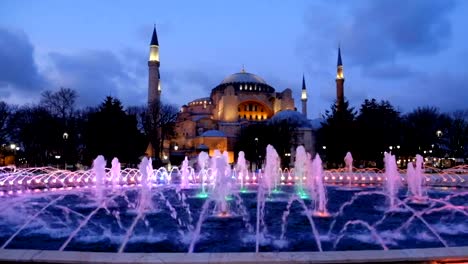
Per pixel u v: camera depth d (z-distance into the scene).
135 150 58.00
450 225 12.66
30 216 14.55
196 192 25.23
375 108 70.44
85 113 66.69
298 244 9.97
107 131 54.41
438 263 6.52
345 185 32.38
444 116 72.56
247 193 24.86
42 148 59.91
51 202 17.83
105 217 14.32
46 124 57.34
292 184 33.12
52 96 60.22
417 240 10.44
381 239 10.53
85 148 59.56
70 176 32.78
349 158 56.25
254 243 10.09
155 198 21.39
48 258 6.50
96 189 25.41
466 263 6.57
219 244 9.96
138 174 36.88
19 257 6.55
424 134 68.50
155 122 74.69
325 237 10.76
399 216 14.73
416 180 24.53
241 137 83.31
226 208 16.56
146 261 6.30
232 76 117.50
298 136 88.38
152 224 12.82
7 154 64.88
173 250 9.38
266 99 109.25
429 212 15.77
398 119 70.62
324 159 80.19
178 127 102.44
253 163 77.75
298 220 13.70
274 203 19.02
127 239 10.48
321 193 17.97
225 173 16.97
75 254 6.69
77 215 14.88
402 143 67.69
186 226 12.47
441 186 29.48
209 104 115.62
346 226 12.52
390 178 25.91
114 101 59.06
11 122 56.69
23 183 26.55
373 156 63.34
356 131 62.69
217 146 89.25
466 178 33.34
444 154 72.06
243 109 108.75
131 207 17.17
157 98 85.25
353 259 6.44
